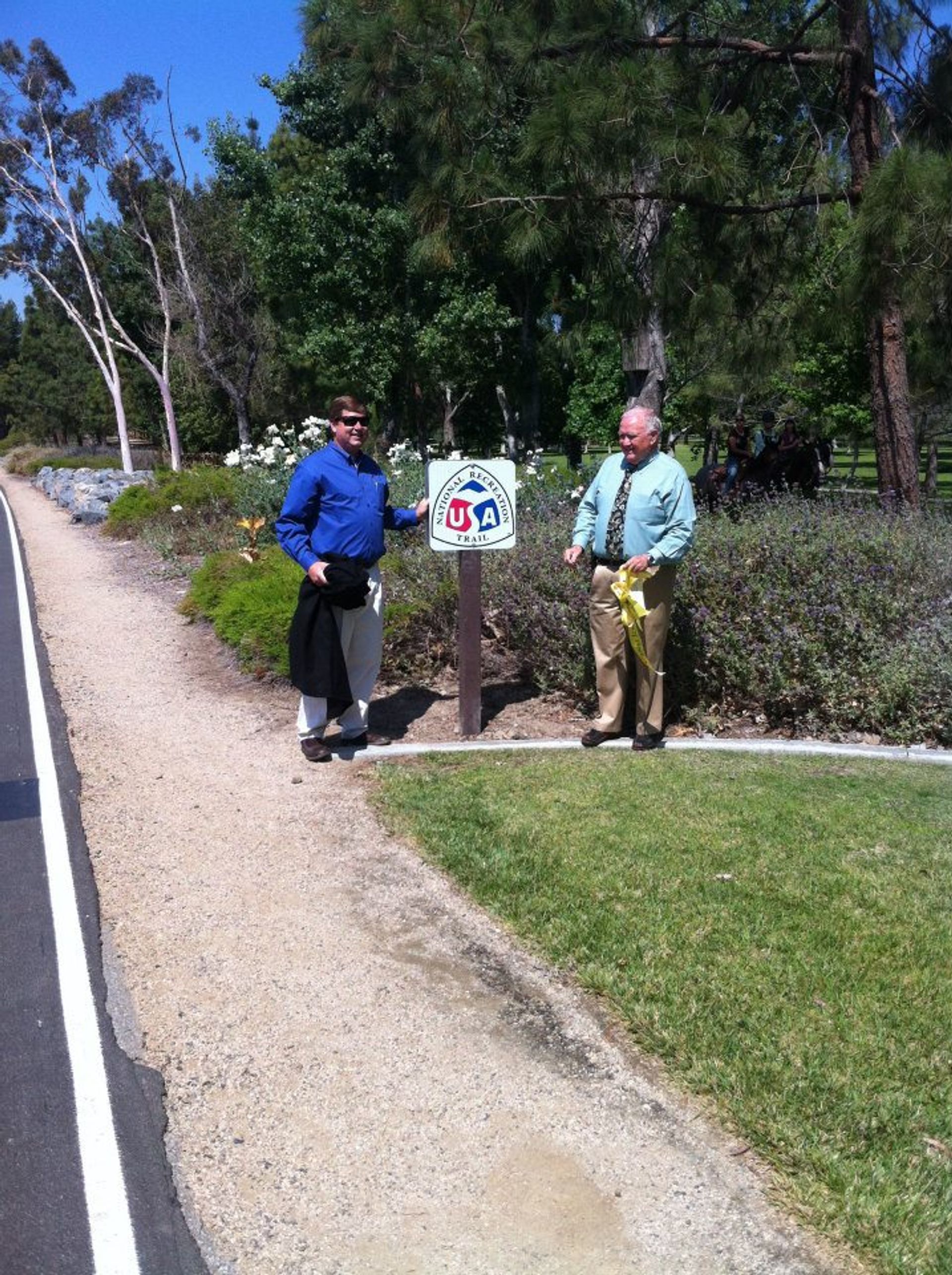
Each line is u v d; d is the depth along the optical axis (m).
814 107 11.12
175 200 35.16
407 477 12.68
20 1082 3.66
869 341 10.35
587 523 6.53
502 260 24.58
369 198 27.09
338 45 12.73
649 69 9.13
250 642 8.67
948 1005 3.75
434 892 4.82
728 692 7.15
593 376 26.84
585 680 7.34
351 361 26.94
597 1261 2.84
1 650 10.51
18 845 5.61
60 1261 2.91
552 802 5.65
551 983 4.06
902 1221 2.84
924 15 9.74
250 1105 3.51
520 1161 3.21
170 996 4.14
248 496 14.10
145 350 43.53
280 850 5.38
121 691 8.66
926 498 13.02
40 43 34.53
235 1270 2.86
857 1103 3.26
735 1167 3.10
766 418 15.13
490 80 10.16
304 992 4.13
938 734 6.74
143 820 5.88
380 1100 3.50
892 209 8.33
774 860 4.89
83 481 28.30
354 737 6.84
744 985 3.89
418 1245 2.92
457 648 8.25
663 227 10.95
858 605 7.07
